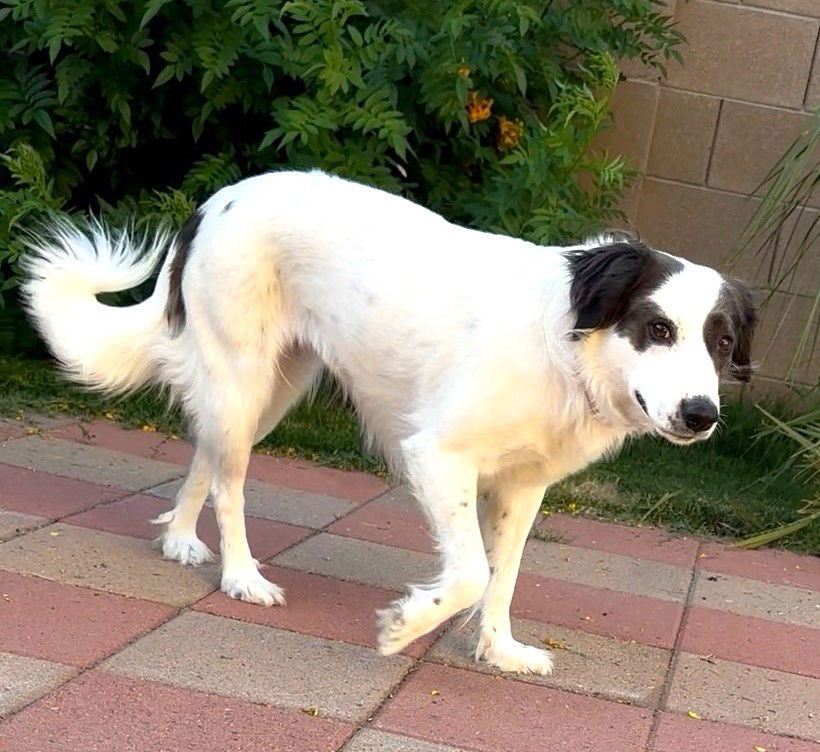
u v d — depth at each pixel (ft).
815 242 14.67
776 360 14.92
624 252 9.14
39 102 13.47
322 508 11.87
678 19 14.85
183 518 10.53
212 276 10.18
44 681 8.84
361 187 10.14
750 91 14.85
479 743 8.89
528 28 13.39
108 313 10.55
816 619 11.00
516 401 9.32
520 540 9.77
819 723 9.52
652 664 10.00
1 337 14.01
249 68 13.65
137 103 13.87
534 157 13.20
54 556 10.21
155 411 13.24
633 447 14.12
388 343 9.75
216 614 9.84
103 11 13.32
